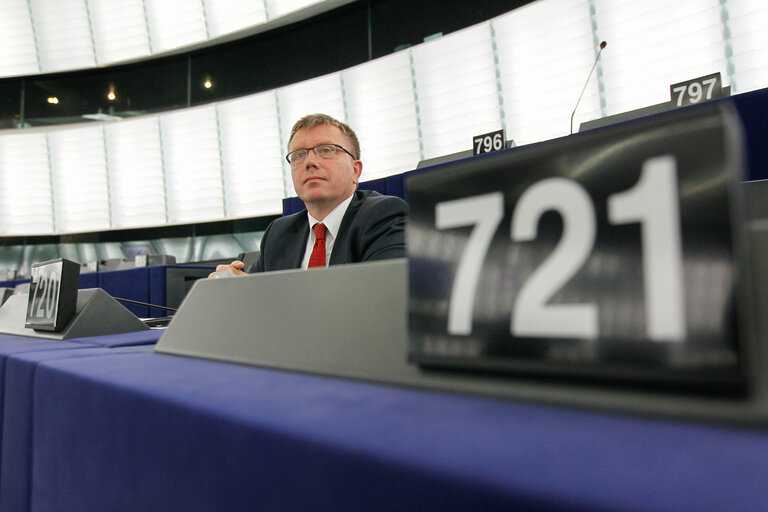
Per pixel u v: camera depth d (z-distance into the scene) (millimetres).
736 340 159
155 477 255
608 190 194
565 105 3893
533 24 3979
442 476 143
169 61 5613
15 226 5738
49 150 5699
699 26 3371
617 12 3652
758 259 179
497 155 230
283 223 1458
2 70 5703
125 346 602
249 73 5359
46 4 5547
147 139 5516
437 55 4414
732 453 142
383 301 292
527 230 216
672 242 176
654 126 186
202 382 286
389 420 193
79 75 5781
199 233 5449
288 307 354
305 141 1329
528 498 125
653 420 175
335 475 172
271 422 198
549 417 185
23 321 970
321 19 5078
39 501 376
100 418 304
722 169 168
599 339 188
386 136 4695
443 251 244
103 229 5656
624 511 114
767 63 3178
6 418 449
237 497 208
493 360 218
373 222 1155
